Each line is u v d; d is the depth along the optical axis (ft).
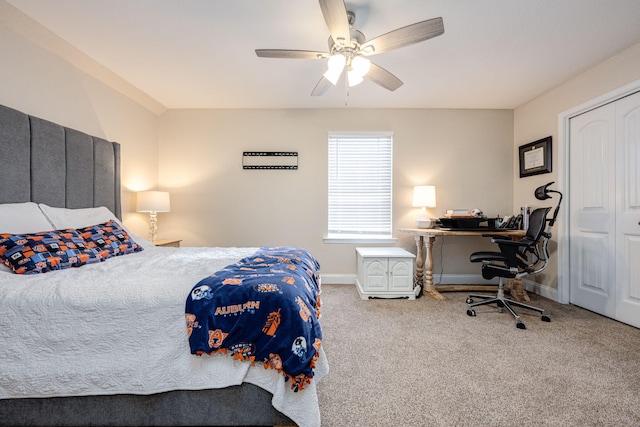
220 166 11.82
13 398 3.53
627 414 4.21
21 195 5.96
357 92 10.18
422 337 6.81
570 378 5.12
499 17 6.09
